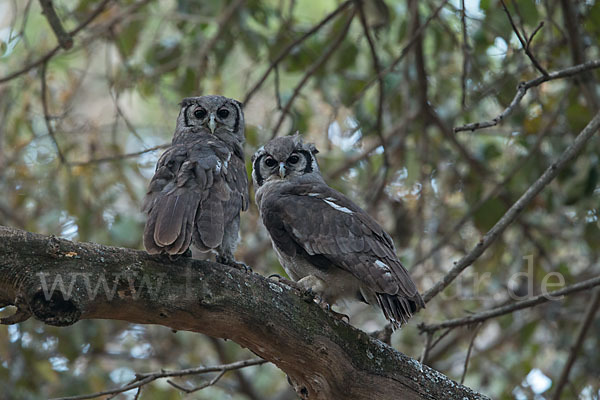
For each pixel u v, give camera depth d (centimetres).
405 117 1276
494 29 1123
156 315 625
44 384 1310
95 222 1271
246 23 1282
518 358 1401
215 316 638
